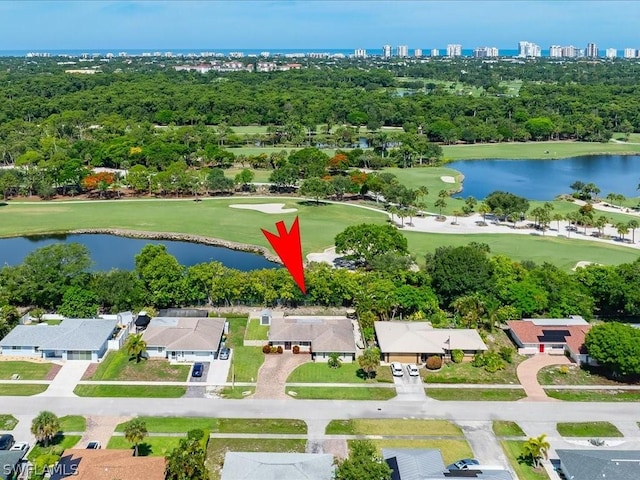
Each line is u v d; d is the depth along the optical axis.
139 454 79.12
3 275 123.88
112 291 121.69
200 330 108.62
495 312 116.81
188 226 187.12
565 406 92.19
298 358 106.38
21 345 104.88
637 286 120.56
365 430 85.50
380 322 113.69
